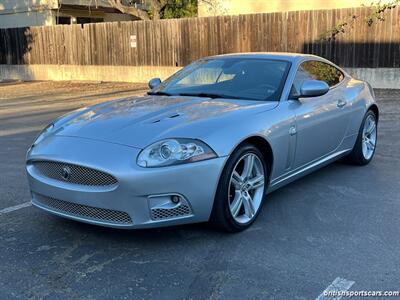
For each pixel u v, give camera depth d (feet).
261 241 12.91
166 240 13.00
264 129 13.73
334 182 18.13
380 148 23.66
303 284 10.66
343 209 15.28
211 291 10.43
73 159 12.05
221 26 52.85
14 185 18.26
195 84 17.11
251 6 63.10
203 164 12.01
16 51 71.72
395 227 13.79
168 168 11.62
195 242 12.85
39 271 11.39
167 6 70.03
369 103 20.12
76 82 64.18
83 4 79.25
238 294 10.29
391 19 43.09
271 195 16.67
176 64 57.06
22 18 82.33
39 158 12.82
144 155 11.73
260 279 10.90
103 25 62.08
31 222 14.39
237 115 13.53
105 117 13.88
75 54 65.67
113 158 11.75
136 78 60.80
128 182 11.48
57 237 13.29
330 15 46.09
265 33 50.19
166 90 17.24
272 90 15.65
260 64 16.98
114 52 61.98
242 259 11.89
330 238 13.08
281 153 14.61
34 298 10.23
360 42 44.96
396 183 17.97
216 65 17.70
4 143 26.63
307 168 16.62
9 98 50.08
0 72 74.23
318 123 16.39
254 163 13.79
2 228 13.97
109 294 10.36
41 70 69.67
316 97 16.72
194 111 13.76
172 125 12.65
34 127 31.94
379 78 44.60
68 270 11.43
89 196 11.89
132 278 11.02
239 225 13.32
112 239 13.10
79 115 14.78
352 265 11.51
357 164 20.39
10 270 11.45
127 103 15.49
